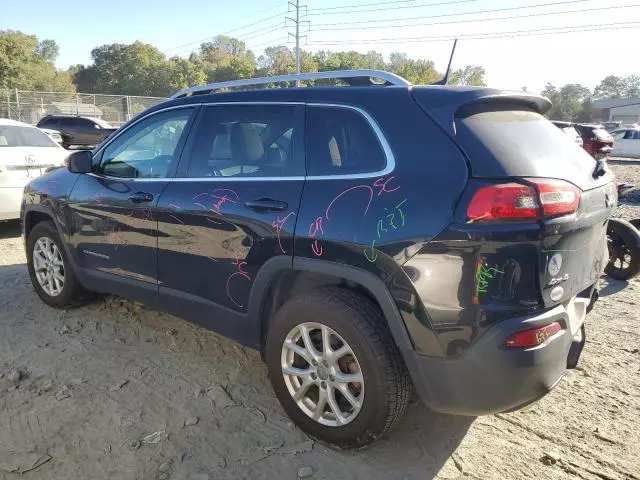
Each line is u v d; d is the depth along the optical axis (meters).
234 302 3.13
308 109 2.96
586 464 2.72
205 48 120.88
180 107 3.63
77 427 2.95
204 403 3.21
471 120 2.51
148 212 3.53
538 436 2.95
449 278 2.32
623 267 5.80
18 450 2.76
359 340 2.54
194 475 2.59
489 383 2.33
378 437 2.64
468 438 2.92
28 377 3.48
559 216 2.34
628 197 12.77
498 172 2.31
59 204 4.28
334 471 2.63
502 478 2.61
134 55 95.81
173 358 3.77
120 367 3.63
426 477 2.61
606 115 87.44
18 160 7.15
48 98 37.28
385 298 2.47
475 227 2.26
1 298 4.91
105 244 3.93
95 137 25.09
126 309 4.63
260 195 2.95
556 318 2.39
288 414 2.94
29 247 4.71
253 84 3.43
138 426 2.97
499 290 2.27
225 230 3.08
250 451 2.78
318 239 2.66
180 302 3.47
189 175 3.41
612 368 3.73
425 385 2.47
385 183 2.53
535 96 2.80
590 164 2.88
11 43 63.56
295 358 2.90
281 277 2.96
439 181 2.39
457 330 2.33
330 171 2.77
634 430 3.01
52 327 4.26
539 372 2.33
